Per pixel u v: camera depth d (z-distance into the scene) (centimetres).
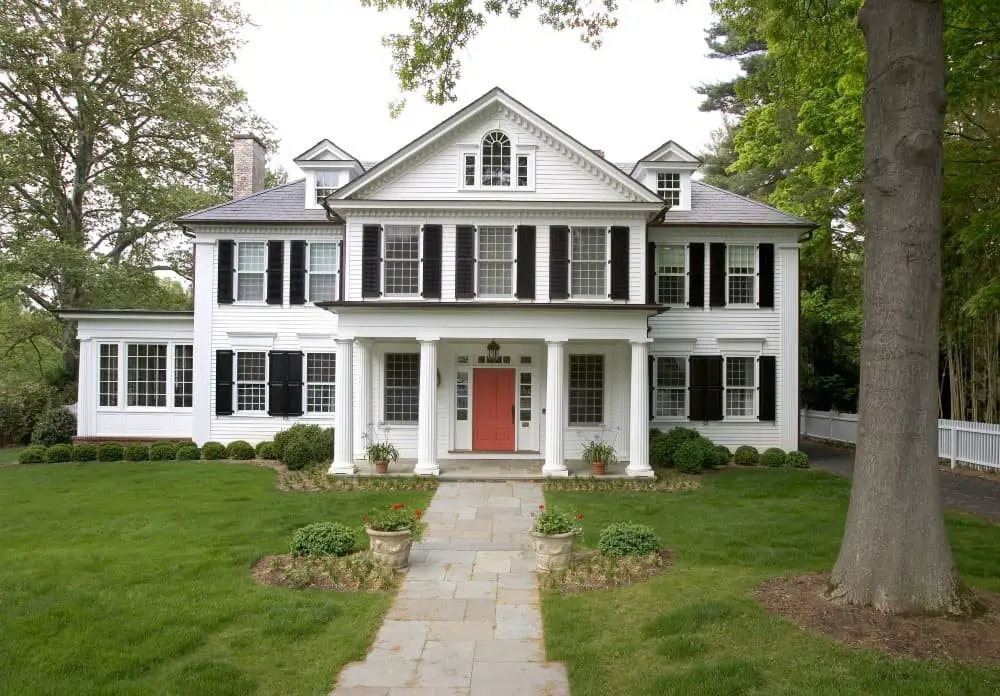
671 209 2164
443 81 1305
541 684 637
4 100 2759
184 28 2942
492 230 1872
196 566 962
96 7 2706
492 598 877
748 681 584
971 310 1605
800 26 1287
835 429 2641
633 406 1778
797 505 1428
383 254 1856
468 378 2055
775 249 2119
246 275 2217
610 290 1834
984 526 1225
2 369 3056
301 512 1346
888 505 720
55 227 2869
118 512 1344
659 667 639
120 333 2258
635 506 1421
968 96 1384
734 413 2125
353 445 1942
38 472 1848
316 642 719
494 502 1484
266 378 2211
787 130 2722
